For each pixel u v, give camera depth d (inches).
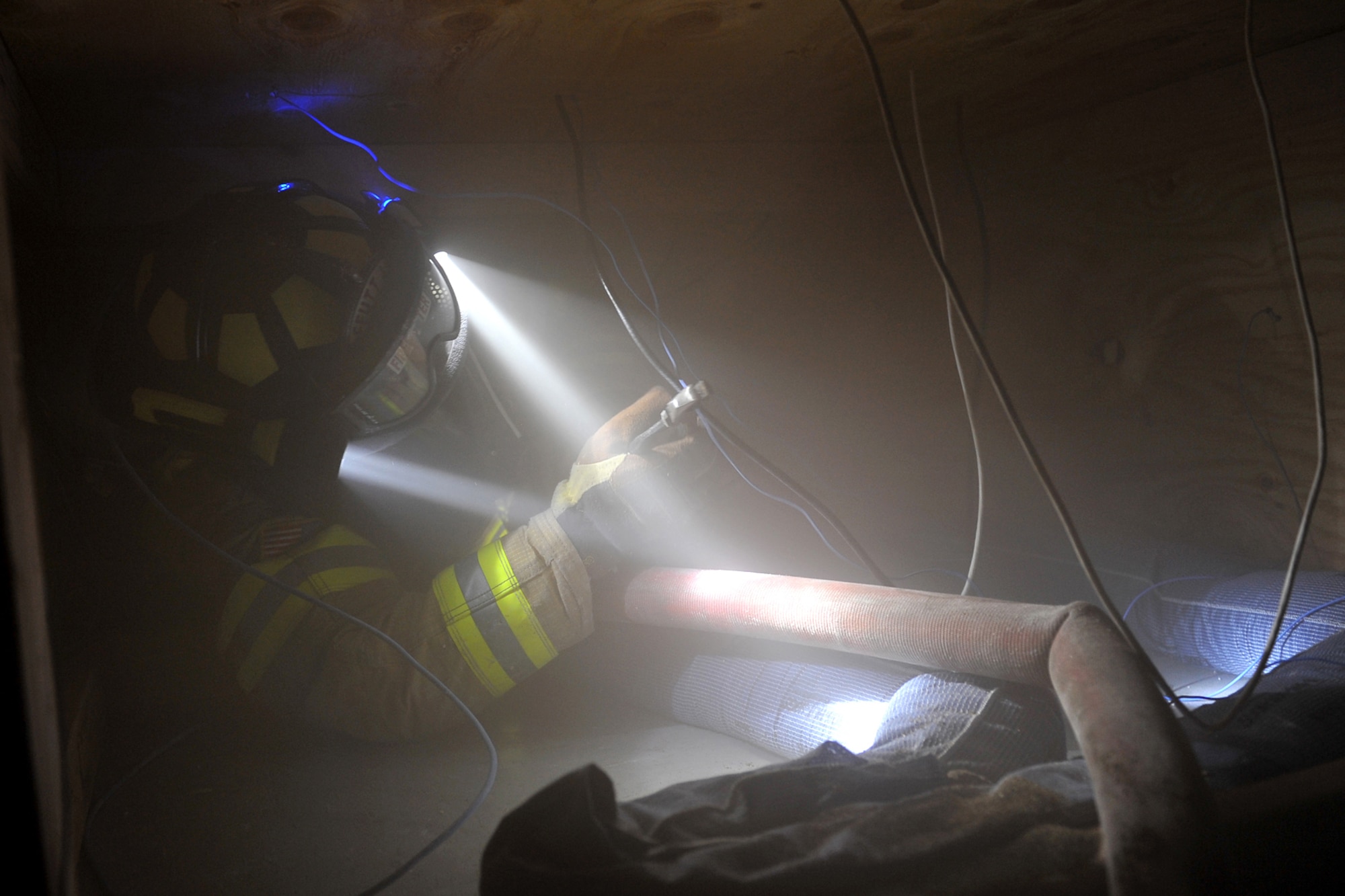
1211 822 25.0
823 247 98.8
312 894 39.9
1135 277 81.4
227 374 53.7
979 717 40.9
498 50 57.5
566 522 56.8
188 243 55.1
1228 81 71.7
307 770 55.1
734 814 31.9
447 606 55.7
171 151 74.1
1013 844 27.6
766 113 80.4
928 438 102.6
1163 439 80.3
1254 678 38.3
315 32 52.1
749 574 55.3
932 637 42.6
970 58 67.5
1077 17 59.1
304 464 56.2
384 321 55.3
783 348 98.4
